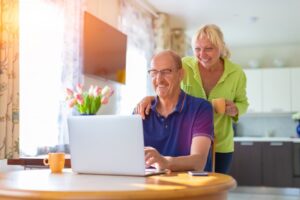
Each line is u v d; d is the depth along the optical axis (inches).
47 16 127.4
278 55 276.2
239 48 283.0
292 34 246.7
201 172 60.6
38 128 121.5
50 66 128.3
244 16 213.6
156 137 74.0
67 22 135.6
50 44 128.6
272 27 232.1
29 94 118.8
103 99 114.6
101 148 58.9
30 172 65.2
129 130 56.7
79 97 112.6
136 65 194.2
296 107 250.8
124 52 174.1
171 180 53.4
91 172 60.9
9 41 101.7
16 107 102.7
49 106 126.9
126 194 42.9
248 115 270.7
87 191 43.7
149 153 60.3
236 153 231.5
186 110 73.8
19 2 107.5
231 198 207.6
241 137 257.3
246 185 229.3
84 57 142.6
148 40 207.3
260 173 228.1
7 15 101.5
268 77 257.4
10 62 102.1
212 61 91.1
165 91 73.6
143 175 57.1
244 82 99.4
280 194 225.8
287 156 225.1
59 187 47.2
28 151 116.7
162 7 204.5
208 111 73.2
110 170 59.0
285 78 254.1
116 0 177.0
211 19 221.0
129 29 185.2
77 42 141.1
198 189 46.6
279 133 264.1
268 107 256.1
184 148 72.5
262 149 228.7
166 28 215.6
